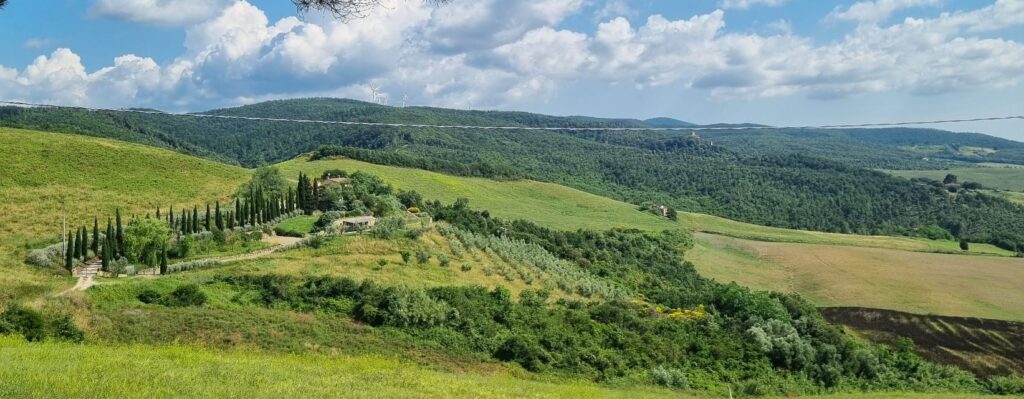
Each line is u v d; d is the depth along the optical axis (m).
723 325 64.56
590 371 48.09
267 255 69.31
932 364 66.06
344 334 48.00
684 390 47.28
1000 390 59.53
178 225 84.56
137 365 23.08
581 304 64.62
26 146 118.19
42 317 39.88
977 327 79.12
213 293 53.31
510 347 48.94
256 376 22.61
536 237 104.19
